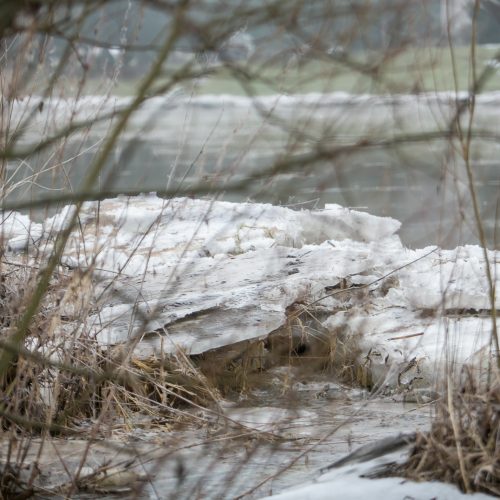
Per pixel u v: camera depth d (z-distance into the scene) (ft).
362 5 20.35
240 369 41.47
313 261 51.06
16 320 33.14
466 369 26.48
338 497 24.18
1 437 31.30
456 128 23.35
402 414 35.65
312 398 39.65
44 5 20.86
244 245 54.75
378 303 46.11
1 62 28.68
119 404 35.29
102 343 38.63
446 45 22.66
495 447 24.71
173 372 39.01
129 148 24.04
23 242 41.50
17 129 29.73
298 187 23.35
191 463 30.68
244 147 28.27
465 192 26.91
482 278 44.80
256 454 31.40
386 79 21.42
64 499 27.84
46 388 35.04
